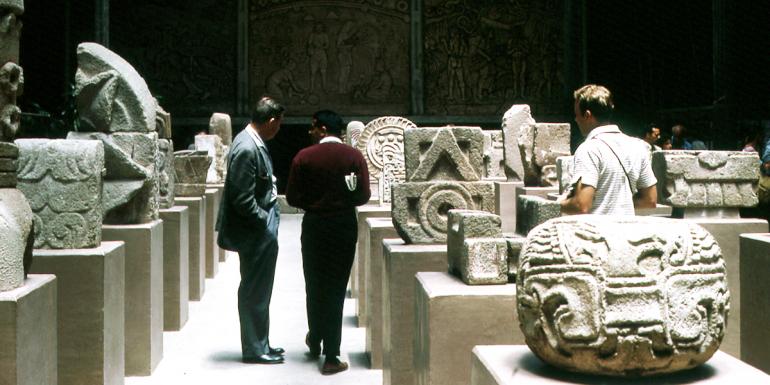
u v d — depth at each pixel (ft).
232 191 22.21
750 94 72.49
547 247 9.48
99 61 22.40
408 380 17.56
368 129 36.29
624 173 16.78
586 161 16.80
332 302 22.09
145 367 21.65
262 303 23.11
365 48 87.30
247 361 23.17
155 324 22.38
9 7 13.52
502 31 87.92
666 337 8.87
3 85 13.48
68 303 17.30
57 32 81.46
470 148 19.53
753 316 17.76
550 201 14.65
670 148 56.75
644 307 8.88
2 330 11.88
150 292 21.59
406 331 17.53
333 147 22.58
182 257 27.91
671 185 24.63
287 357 23.85
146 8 84.64
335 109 87.30
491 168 50.60
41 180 18.04
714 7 73.20
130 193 21.75
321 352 24.48
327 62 87.15
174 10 85.05
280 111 22.91
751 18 72.49
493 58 87.92
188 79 85.40
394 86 87.56
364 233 27.86
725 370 9.57
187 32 85.30
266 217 22.81
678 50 85.87
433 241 19.02
